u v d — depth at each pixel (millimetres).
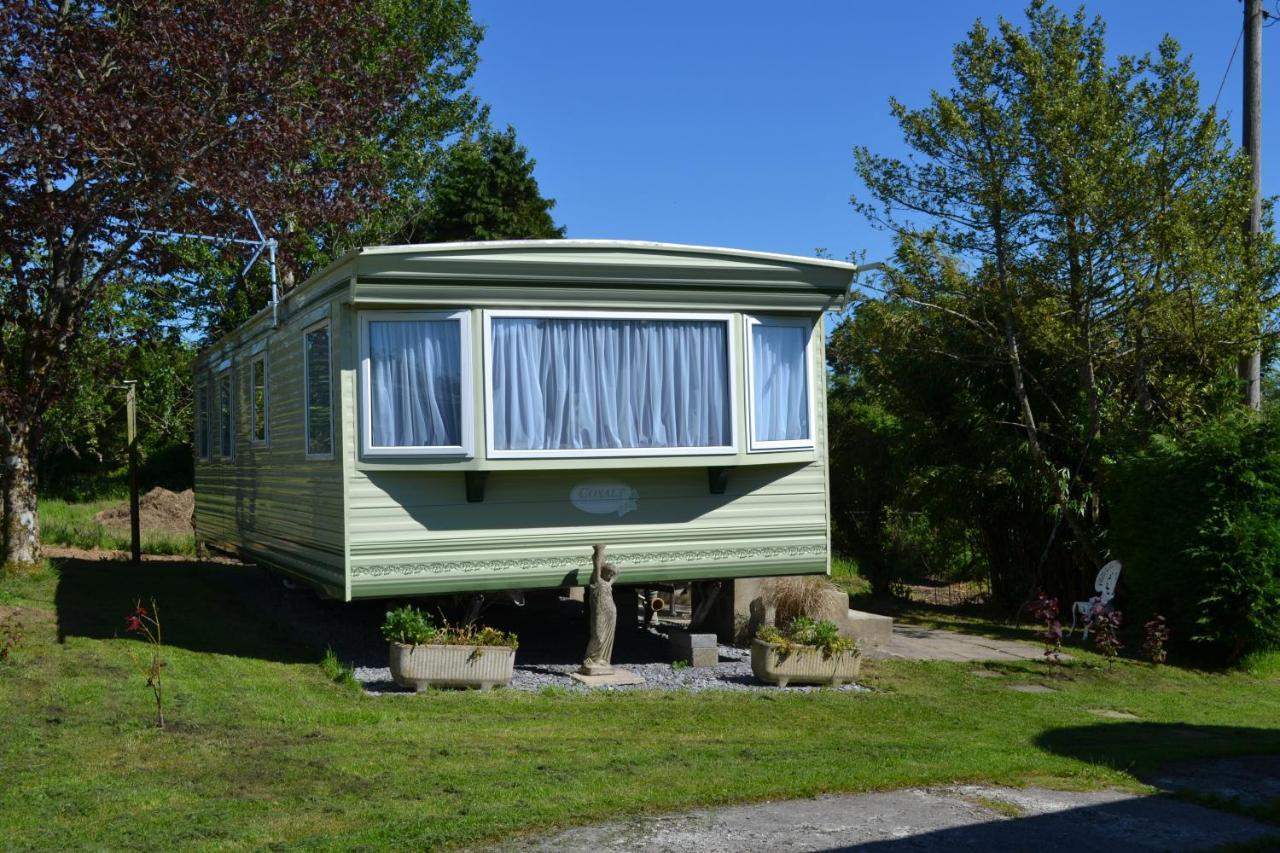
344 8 14516
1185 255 11625
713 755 6590
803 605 10234
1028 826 5387
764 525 9805
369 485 8695
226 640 9906
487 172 31609
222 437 14391
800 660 8984
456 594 9406
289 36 13719
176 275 17125
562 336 8930
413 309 8648
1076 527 13094
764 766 6355
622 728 7355
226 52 12984
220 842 4895
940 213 13273
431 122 23141
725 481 9656
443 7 23500
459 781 5844
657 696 8461
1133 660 11336
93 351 16531
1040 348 12688
